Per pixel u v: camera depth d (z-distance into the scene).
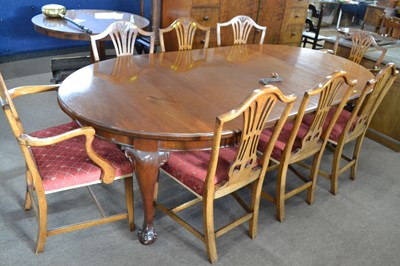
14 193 2.08
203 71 2.18
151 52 2.57
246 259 1.78
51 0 4.25
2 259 1.65
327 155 2.85
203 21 3.46
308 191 2.23
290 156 1.91
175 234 1.90
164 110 1.61
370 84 1.87
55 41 4.48
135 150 1.53
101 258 1.71
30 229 1.83
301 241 1.94
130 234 1.86
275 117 1.63
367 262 1.85
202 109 1.66
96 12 3.59
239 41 3.02
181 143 1.52
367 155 2.90
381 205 2.31
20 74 3.82
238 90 1.92
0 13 3.95
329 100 1.78
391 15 5.18
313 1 6.43
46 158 1.63
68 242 1.77
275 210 2.16
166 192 2.23
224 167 1.67
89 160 1.64
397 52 3.21
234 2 3.58
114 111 1.56
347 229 2.06
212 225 1.66
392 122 2.98
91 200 2.09
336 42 3.12
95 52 2.31
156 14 3.57
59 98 1.64
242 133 1.43
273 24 4.03
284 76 2.23
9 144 2.54
